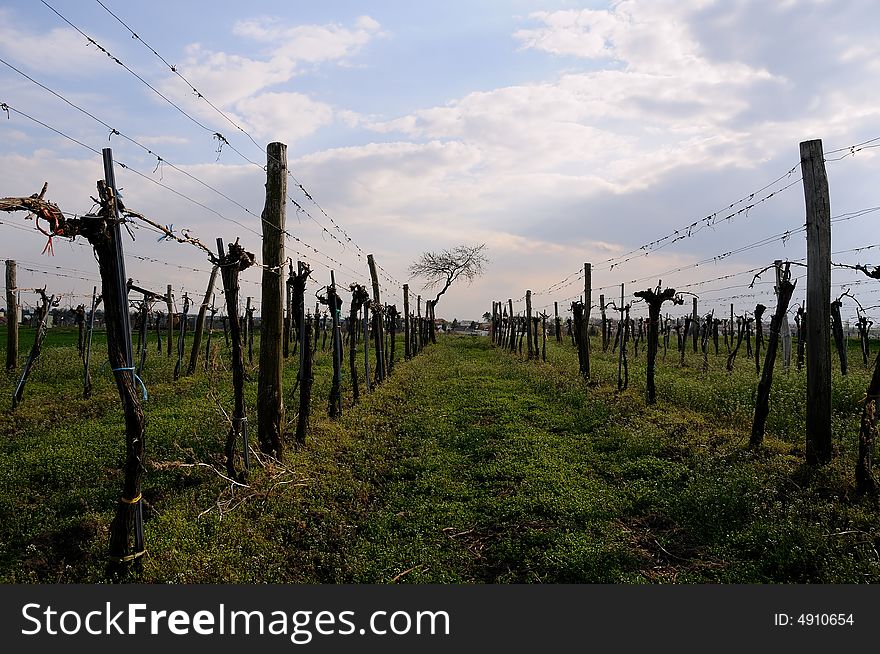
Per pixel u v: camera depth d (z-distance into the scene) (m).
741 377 18.67
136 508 6.42
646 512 8.84
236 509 8.25
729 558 7.23
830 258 9.67
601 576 6.93
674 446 11.57
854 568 6.50
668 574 7.05
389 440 13.27
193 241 7.84
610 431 13.14
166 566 6.52
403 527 8.38
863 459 8.34
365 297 17.64
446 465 11.19
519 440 12.76
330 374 23.11
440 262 78.06
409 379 23.50
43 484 9.56
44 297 15.82
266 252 10.95
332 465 10.69
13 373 19.91
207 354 23.02
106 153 6.05
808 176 9.85
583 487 9.85
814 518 7.89
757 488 8.80
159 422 13.30
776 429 12.43
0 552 6.97
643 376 21.36
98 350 28.23
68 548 7.16
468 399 18.53
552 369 26.00
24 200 5.01
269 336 10.83
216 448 11.12
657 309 16.44
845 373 19.94
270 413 10.72
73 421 14.08
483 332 96.06
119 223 6.07
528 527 8.24
